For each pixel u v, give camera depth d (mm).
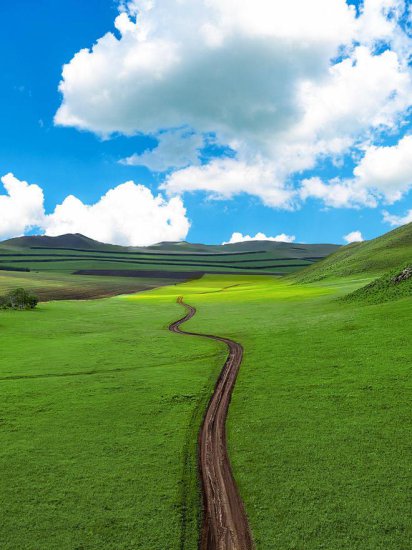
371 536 16484
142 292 168625
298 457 21891
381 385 29438
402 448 21750
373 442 22562
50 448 24031
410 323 41906
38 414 28922
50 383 35781
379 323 44938
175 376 37062
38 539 17062
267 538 16828
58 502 19234
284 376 34250
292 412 27125
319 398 28812
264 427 25453
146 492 19859
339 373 33000
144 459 22672
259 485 19984
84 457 22969
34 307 95250
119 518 18188
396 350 35781
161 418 27828
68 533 17359
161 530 17500
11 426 27047
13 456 23188
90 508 18812
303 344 43375
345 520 17359
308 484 19703
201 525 17812
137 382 35531
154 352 47500
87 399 31609
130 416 28266
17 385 35344
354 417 25484
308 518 17641
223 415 28094
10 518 18250
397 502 18062
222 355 44406
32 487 20344
